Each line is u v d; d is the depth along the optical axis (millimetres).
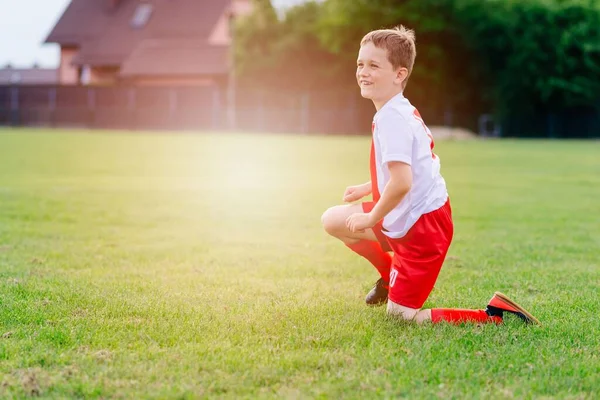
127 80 46906
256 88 43062
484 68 41906
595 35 41000
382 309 3789
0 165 14398
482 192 11195
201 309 3686
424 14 41000
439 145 29469
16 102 41469
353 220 3496
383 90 3482
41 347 2988
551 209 9070
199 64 45156
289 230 6906
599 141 36562
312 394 2498
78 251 5500
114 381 2592
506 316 3586
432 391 2529
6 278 4391
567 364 2895
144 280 4461
